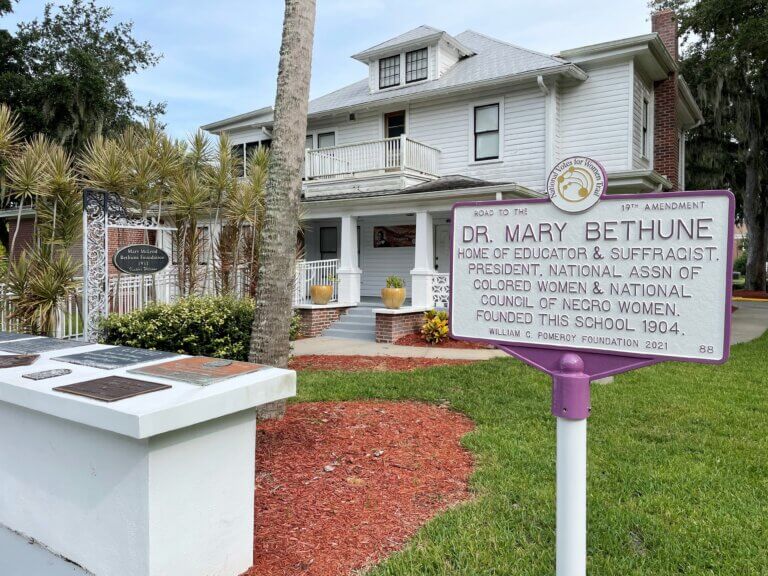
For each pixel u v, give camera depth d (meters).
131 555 2.47
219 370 3.10
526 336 2.63
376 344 11.82
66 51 24.84
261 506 3.56
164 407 2.36
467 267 2.80
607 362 2.44
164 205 11.14
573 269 2.51
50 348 4.00
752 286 27.84
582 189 2.48
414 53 16.86
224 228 11.66
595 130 13.94
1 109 10.77
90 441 2.64
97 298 8.45
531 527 3.33
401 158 14.41
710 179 27.53
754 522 3.43
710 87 23.34
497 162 14.97
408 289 16.92
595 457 4.55
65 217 9.35
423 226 12.95
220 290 11.14
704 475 4.16
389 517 3.46
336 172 15.84
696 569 2.93
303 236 16.14
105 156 9.62
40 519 2.96
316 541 3.15
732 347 10.55
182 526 2.55
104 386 2.76
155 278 9.62
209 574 2.68
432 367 8.59
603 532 3.32
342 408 5.85
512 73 14.30
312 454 4.45
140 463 2.41
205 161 11.62
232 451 2.80
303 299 13.91
